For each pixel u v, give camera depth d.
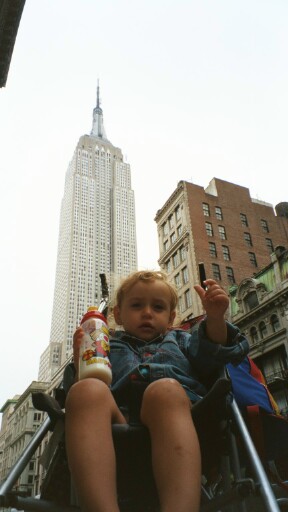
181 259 45.44
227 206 50.88
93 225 181.38
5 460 93.44
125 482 2.18
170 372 2.56
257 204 54.22
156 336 3.01
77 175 193.75
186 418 2.00
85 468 1.77
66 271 165.38
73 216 179.50
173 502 1.69
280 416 3.22
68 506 1.98
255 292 32.50
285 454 3.11
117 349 2.91
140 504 2.30
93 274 166.88
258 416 2.96
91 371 2.31
